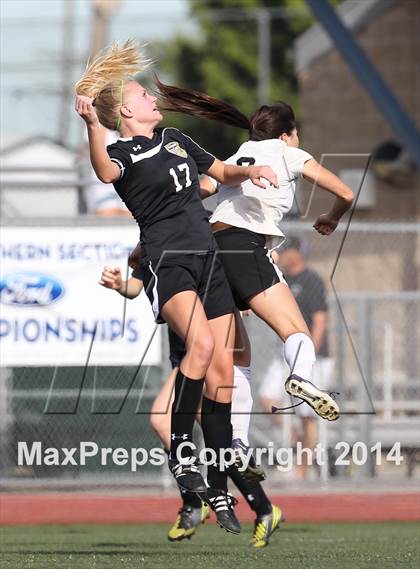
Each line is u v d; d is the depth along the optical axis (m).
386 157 51.41
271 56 122.56
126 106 18.48
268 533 22.27
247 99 121.31
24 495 30.45
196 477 18.73
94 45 76.62
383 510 30.22
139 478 30.58
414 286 48.16
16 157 48.81
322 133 55.38
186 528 22.09
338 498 30.25
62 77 71.75
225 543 24.59
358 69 46.53
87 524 30.14
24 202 35.81
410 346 36.75
